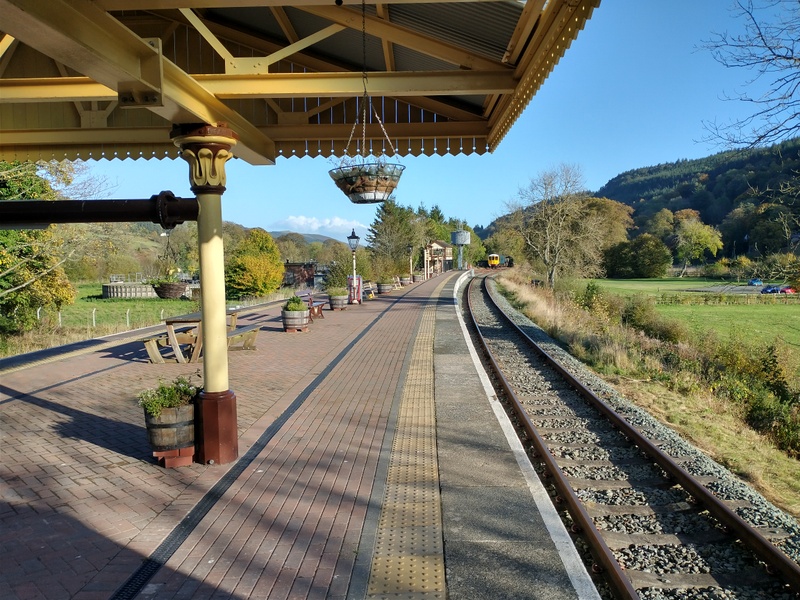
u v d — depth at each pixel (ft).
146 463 19.13
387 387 30.91
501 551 13.33
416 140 25.61
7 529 14.48
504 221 151.94
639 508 17.42
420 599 11.39
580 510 15.72
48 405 26.99
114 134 24.21
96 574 12.36
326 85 18.80
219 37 24.14
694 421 30.55
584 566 12.73
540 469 20.63
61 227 59.11
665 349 56.70
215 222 18.26
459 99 24.44
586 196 130.52
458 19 17.13
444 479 17.85
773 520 17.02
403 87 19.02
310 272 148.77
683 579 13.67
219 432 18.88
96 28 12.02
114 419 24.63
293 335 51.65
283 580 12.09
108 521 14.87
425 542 13.76
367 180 18.16
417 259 184.24
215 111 18.62
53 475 18.06
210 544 13.65
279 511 15.43
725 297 115.65
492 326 66.90
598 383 35.81
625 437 24.41
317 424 23.72
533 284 155.43
